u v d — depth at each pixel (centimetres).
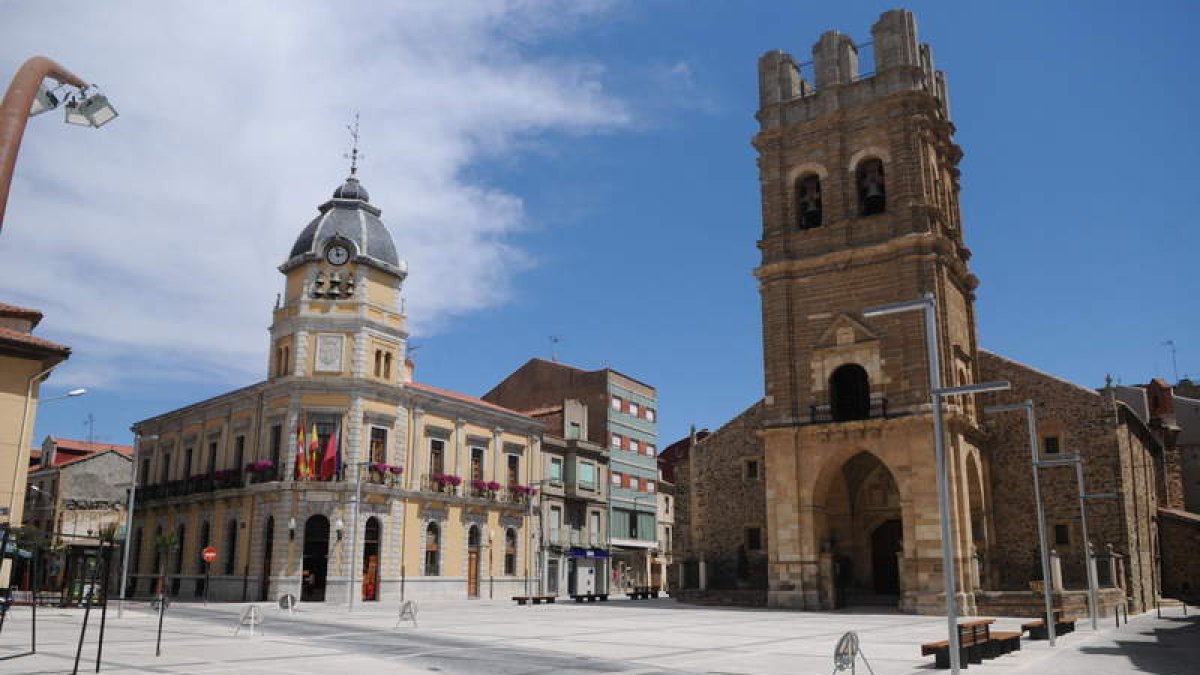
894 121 4522
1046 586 2562
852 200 4597
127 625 3098
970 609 3844
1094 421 4506
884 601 4534
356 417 5256
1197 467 7125
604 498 7344
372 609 4634
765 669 1942
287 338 5444
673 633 2884
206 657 2075
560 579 6706
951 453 4134
